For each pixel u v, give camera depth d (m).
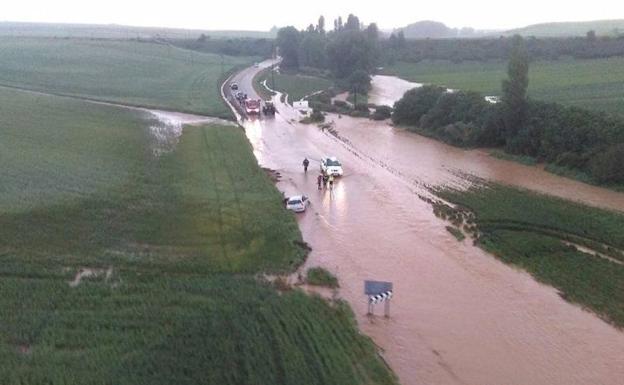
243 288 33.78
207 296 32.88
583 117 60.50
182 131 75.75
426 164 63.97
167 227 42.16
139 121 80.88
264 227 42.91
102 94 103.62
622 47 148.25
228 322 30.09
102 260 36.75
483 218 46.12
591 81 110.44
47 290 32.84
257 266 37.16
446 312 32.66
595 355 28.67
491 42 176.75
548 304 33.47
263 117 93.56
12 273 34.81
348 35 135.38
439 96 82.75
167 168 57.28
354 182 57.12
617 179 53.53
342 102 104.19
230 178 55.25
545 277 36.53
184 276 35.41
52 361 26.44
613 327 31.08
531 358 28.47
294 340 28.64
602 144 56.81
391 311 32.72
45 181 50.34
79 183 50.34
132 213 44.34
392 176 59.19
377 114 92.38
